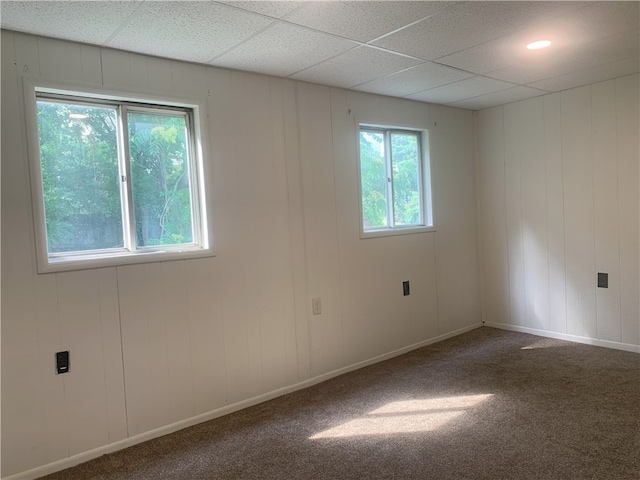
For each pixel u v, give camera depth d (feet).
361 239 12.05
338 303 11.54
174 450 8.07
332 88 11.41
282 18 7.12
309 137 10.94
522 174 13.98
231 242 9.62
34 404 7.41
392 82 11.15
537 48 9.02
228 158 9.57
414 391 10.13
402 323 13.05
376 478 6.88
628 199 11.81
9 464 7.21
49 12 6.54
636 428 7.94
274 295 10.32
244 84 9.81
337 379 11.21
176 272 8.89
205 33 7.58
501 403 9.23
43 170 7.76
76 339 7.78
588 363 11.28
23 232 7.26
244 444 8.15
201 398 9.22
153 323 8.61
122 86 8.22
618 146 11.87
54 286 7.55
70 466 7.69
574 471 6.76
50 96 7.77
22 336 7.29
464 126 14.82
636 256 11.78
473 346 13.21
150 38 7.68
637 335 11.91
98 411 8.01
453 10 7.11
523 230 14.10
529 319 14.21
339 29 7.66
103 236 8.40
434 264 13.93
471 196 15.08
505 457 7.23
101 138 8.36
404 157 13.51
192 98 9.07
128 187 8.55
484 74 10.75
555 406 8.96
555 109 13.03
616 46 9.09
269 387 10.23
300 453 7.73
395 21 7.43
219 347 9.47
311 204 10.98
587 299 12.79
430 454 7.45
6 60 7.11
